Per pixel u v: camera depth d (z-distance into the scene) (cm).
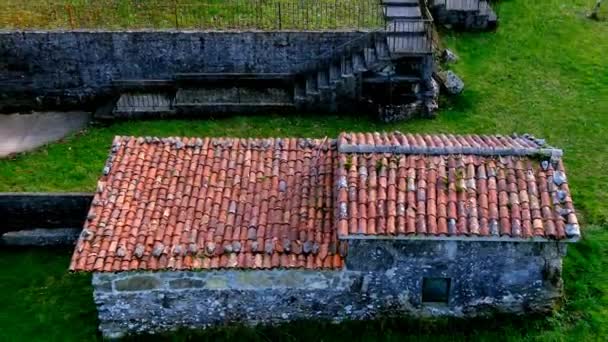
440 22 2378
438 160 1363
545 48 2314
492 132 1986
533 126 2009
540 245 1305
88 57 2148
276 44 2130
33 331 1438
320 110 2094
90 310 1478
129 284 1327
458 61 2239
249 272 1319
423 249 1304
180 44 2133
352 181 1333
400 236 1261
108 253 1311
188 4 2292
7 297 1517
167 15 2241
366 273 1330
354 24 2183
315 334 1372
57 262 1606
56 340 1416
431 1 2358
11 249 1648
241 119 2066
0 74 2162
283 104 2083
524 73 2211
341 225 1270
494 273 1339
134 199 1405
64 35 2111
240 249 1317
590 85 2166
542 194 1317
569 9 2506
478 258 1319
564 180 1334
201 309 1369
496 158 1366
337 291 1352
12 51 2130
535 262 1327
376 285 1348
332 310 1377
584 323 1395
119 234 1341
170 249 1320
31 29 2130
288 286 1341
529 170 1349
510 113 2059
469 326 1384
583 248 1581
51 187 1825
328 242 1325
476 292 1363
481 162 1360
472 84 2156
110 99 2202
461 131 1994
